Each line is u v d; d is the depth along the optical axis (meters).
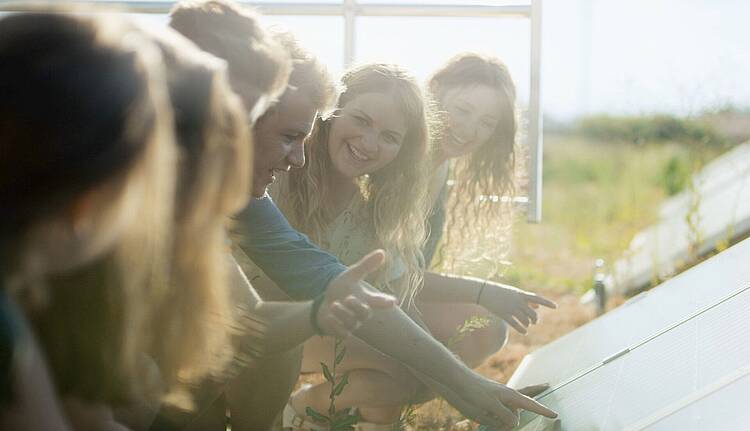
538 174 4.43
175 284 1.61
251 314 2.27
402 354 2.58
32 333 1.35
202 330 1.71
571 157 11.54
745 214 6.00
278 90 2.07
